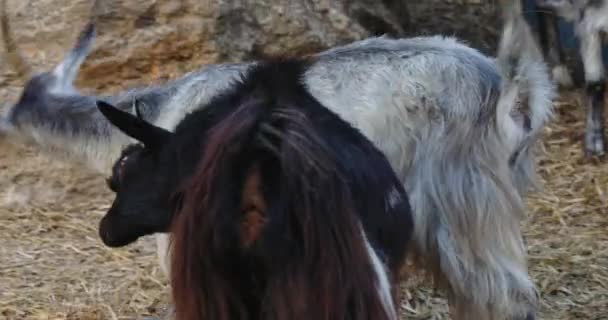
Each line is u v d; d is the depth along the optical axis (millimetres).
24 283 8922
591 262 9102
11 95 10688
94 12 10805
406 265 7598
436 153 6996
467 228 6949
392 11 13375
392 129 7078
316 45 11641
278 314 4594
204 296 4672
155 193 5547
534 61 6848
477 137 6957
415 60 7160
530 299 7070
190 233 4652
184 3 11141
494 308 7004
